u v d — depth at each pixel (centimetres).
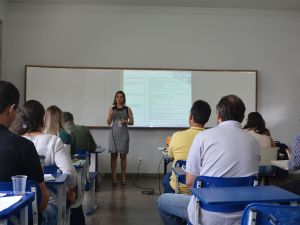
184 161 282
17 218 141
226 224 179
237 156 195
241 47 624
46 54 600
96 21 606
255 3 593
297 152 249
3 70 582
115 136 542
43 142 237
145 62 612
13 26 595
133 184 553
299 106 634
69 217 259
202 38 619
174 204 234
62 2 594
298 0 577
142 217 376
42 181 180
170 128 612
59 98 597
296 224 139
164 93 611
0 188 157
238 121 209
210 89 616
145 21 612
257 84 625
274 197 153
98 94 603
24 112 238
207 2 590
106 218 371
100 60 607
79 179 293
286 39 631
